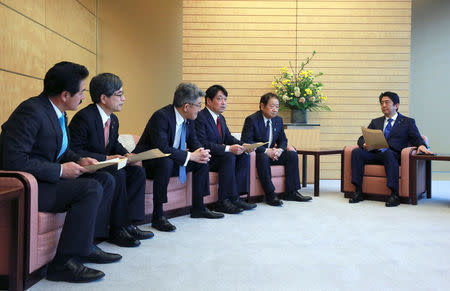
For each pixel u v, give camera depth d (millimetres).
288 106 6277
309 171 6246
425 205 4406
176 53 7227
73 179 2133
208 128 4004
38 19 5133
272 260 2420
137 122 7215
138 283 2021
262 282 2047
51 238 2107
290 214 3826
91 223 2076
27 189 1882
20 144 1970
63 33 5867
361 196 4664
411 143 4793
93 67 7023
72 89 2137
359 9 6648
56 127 2158
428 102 7668
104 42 7195
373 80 6652
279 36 6664
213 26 6648
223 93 4062
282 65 6660
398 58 6645
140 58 7211
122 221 2740
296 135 6059
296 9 6656
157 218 3195
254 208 4129
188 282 2041
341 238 2945
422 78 7660
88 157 2547
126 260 2400
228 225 3348
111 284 2004
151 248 2660
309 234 3061
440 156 4250
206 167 3652
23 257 1886
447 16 7609
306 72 6324
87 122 2695
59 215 2176
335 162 6715
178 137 3418
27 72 4871
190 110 3330
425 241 2871
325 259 2445
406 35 6637
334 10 6645
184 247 2689
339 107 6672
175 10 7207
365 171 4719
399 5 6617
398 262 2391
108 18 7195
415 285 2012
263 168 4312
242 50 6656
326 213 3891
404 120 4855
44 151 2117
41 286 1966
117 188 2713
